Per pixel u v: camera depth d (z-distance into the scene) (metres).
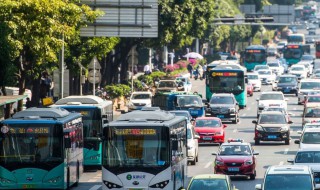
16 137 73.44
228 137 118.00
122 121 70.88
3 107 92.19
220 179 63.47
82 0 102.75
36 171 73.38
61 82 102.25
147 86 172.50
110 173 69.62
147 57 180.62
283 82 181.25
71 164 76.50
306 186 64.12
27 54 97.56
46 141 73.50
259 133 110.69
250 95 179.50
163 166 69.50
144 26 103.12
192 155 93.00
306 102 128.88
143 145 69.69
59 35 98.00
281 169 65.88
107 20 103.12
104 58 154.62
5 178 73.38
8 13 91.81
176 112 109.31
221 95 136.50
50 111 75.44
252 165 82.62
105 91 147.12
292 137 118.69
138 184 69.50
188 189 62.75
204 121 110.31
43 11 93.00
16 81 107.56
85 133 86.06
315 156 77.81
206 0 178.25
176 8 166.12
